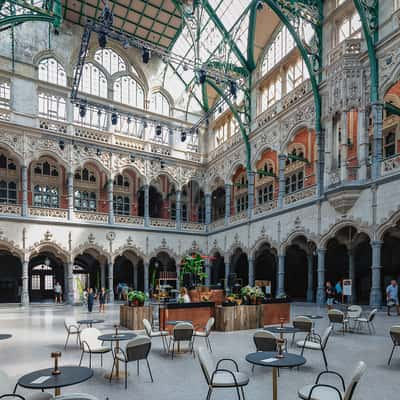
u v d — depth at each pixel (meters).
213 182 34.03
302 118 23.02
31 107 27.09
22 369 8.02
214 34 29.72
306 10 21.73
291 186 26.59
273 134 25.75
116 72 31.62
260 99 28.39
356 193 18.19
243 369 7.77
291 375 7.30
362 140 18.31
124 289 28.86
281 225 24.05
